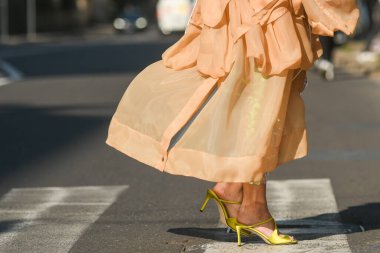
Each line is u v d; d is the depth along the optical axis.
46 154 12.55
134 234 7.66
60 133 14.62
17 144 13.50
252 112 6.45
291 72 6.61
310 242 7.12
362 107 18.11
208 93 6.61
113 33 83.88
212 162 6.43
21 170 11.30
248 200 6.91
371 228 7.78
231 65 6.52
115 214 8.53
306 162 11.66
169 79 6.85
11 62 33.72
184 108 6.61
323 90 21.70
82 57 36.94
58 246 7.25
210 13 6.67
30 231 7.80
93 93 21.42
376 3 32.41
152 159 6.71
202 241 7.32
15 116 16.86
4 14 65.62
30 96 20.83
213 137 6.44
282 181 10.22
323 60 24.64
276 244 6.98
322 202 8.90
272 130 6.42
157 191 9.75
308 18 6.64
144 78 6.95
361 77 25.64
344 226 7.80
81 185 10.19
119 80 25.22
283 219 8.12
